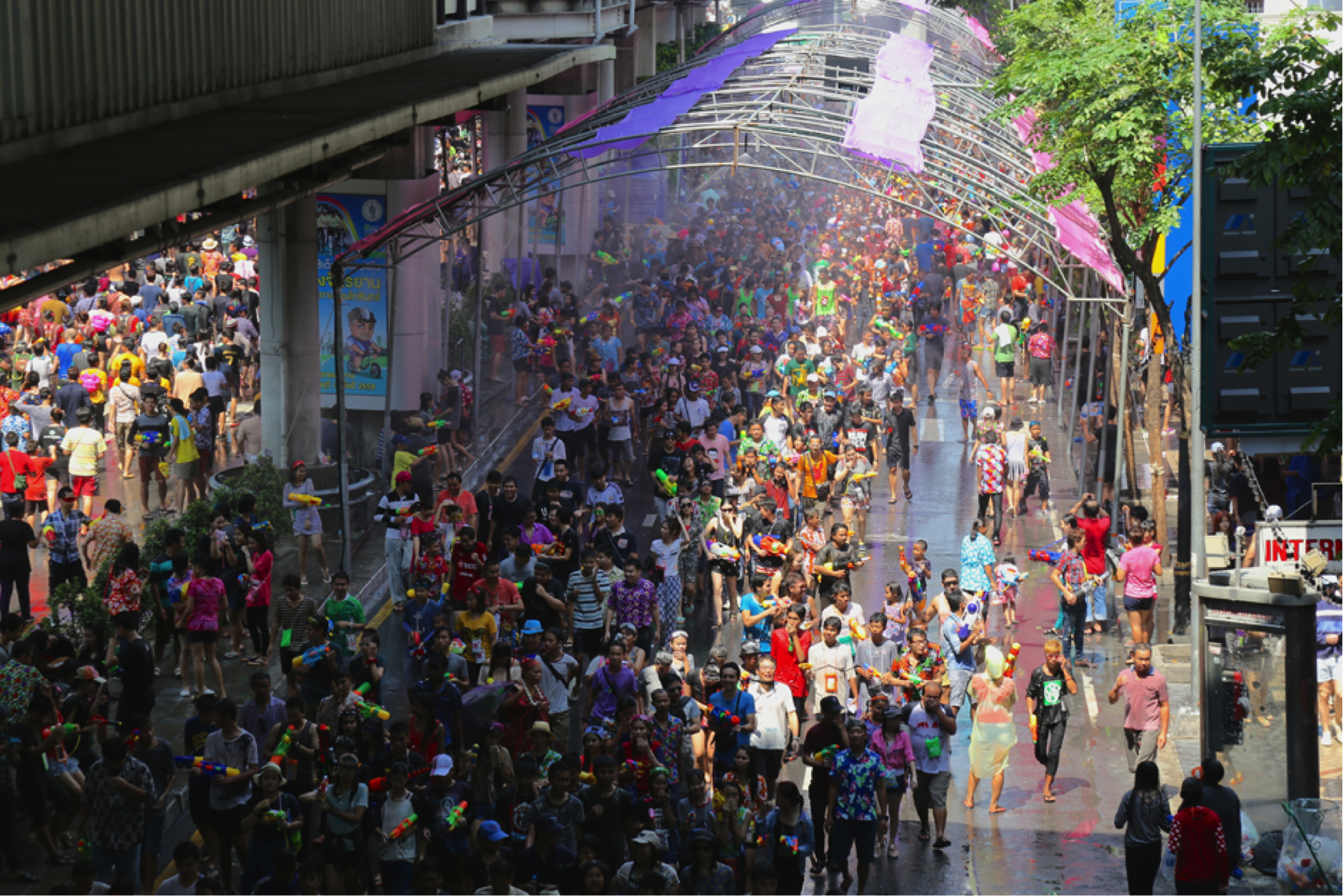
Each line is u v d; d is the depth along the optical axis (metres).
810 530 23.23
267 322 29.42
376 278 31.91
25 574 23.64
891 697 19.39
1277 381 19.05
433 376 34.16
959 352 42.59
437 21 37.41
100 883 14.58
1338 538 18.53
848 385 34.62
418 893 13.78
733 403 30.11
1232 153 18.98
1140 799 15.16
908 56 40.97
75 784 16.73
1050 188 26.00
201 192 15.31
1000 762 18.30
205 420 29.31
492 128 45.75
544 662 18.36
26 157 16.39
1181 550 24.19
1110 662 23.50
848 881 16.33
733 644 23.64
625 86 64.06
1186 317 32.25
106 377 34.22
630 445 31.38
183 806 18.31
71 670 18.44
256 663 22.02
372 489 30.08
